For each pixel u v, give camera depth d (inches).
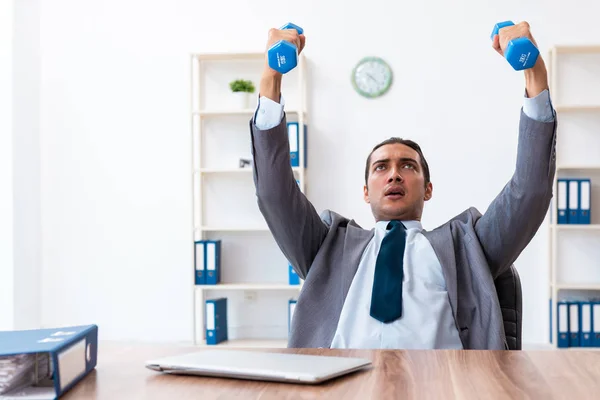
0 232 178.5
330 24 181.2
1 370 32.8
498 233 68.2
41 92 188.9
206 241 174.7
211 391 33.3
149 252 187.0
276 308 183.8
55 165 188.9
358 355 41.4
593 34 175.8
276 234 73.2
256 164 68.2
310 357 38.7
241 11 184.7
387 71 178.9
